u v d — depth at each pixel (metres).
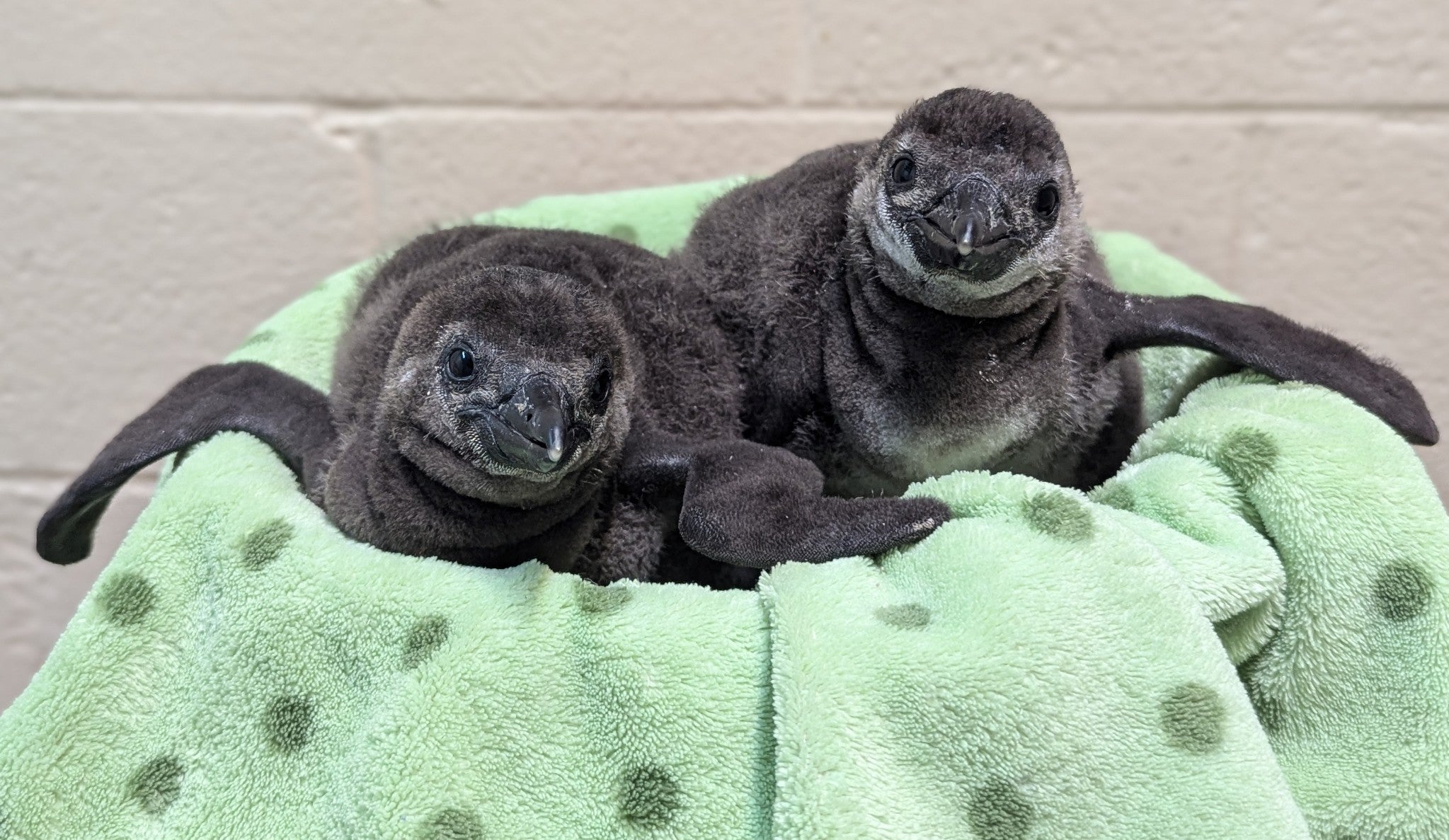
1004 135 1.21
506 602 1.00
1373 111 2.16
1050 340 1.27
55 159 2.13
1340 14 2.11
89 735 1.04
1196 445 1.12
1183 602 0.95
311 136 2.17
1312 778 1.01
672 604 0.98
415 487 1.11
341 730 1.00
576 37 2.15
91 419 2.25
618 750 0.95
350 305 1.42
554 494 1.12
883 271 1.24
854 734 0.88
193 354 2.24
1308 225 2.22
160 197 2.17
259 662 1.03
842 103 2.20
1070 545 0.97
